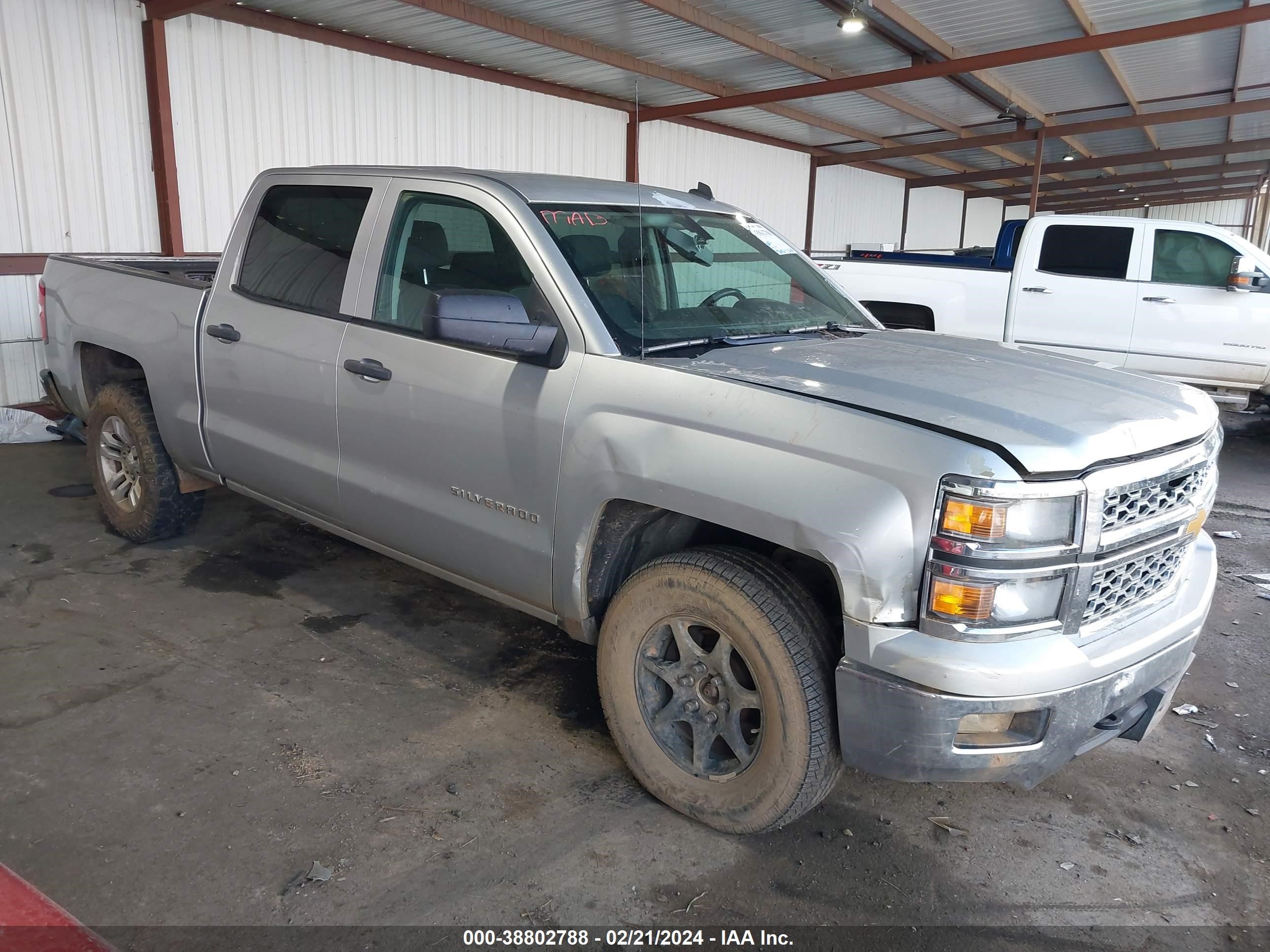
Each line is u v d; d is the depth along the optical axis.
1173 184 31.95
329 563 4.76
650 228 3.40
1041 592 2.25
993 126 18.42
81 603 4.15
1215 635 4.36
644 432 2.65
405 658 3.79
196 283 4.30
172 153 8.81
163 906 2.36
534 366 2.93
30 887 1.34
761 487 2.40
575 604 2.95
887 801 2.98
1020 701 2.21
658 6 9.91
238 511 5.48
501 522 3.08
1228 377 8.57
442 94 11.52
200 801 2.79
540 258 2.99
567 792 2.93
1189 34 10.47
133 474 4.82
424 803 2.83
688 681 2.73
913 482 2.22
